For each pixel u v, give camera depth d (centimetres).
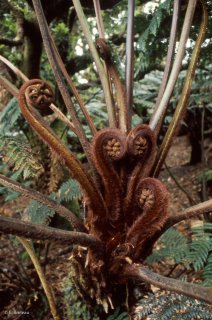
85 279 116
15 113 161
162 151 121
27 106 108
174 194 318
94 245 109
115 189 112
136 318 105
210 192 296
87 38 132
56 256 199
